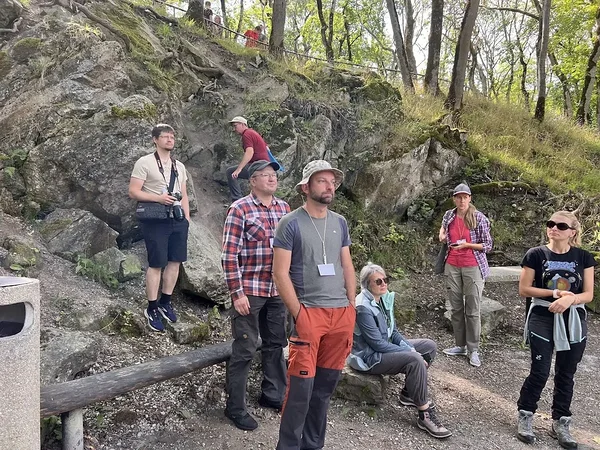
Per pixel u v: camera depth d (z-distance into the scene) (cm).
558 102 2561
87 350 338
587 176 980
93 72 606
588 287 358
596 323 650
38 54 614
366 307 391
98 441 299
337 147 834
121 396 338
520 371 511
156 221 418
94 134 537
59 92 577
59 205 531
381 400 389
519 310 655
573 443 362
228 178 643
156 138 433
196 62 852
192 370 335
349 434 351
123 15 785
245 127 611
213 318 483
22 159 533
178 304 495
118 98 598
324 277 280
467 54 1129
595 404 448
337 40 2691
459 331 532
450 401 424
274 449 318
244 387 338
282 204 359
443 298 665
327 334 285
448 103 1141
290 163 741
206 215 650
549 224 365
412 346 414
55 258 478
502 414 412
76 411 280
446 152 893
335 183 297
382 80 970
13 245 450
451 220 530
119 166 542
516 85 2966
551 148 1115
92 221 514
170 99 705
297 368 276
